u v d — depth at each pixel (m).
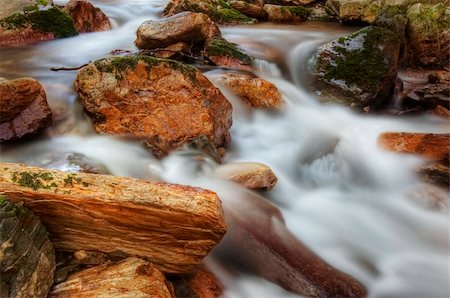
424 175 1.89
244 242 1.41
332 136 2.17
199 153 1.77
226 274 1.37
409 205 1.84
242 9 3.84
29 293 1.05
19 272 1.04
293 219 1.67
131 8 4.04
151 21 2.65
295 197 1.84
